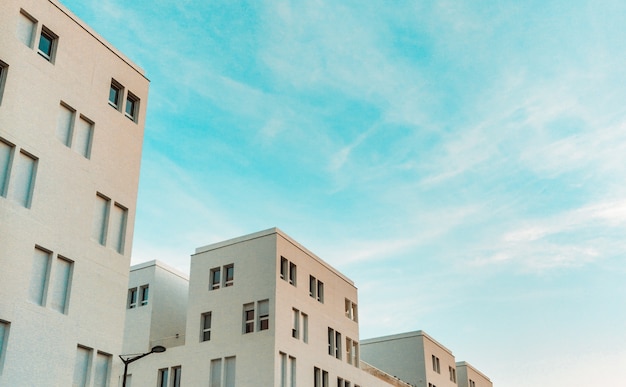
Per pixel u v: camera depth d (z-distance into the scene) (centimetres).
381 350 6712
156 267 4844
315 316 4666
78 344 2528
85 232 2680
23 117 2494
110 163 2895
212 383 4181
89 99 2845
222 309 4372
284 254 4475
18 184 2434
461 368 7906
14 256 2336
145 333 4609
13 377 2230
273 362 4009
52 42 2736
